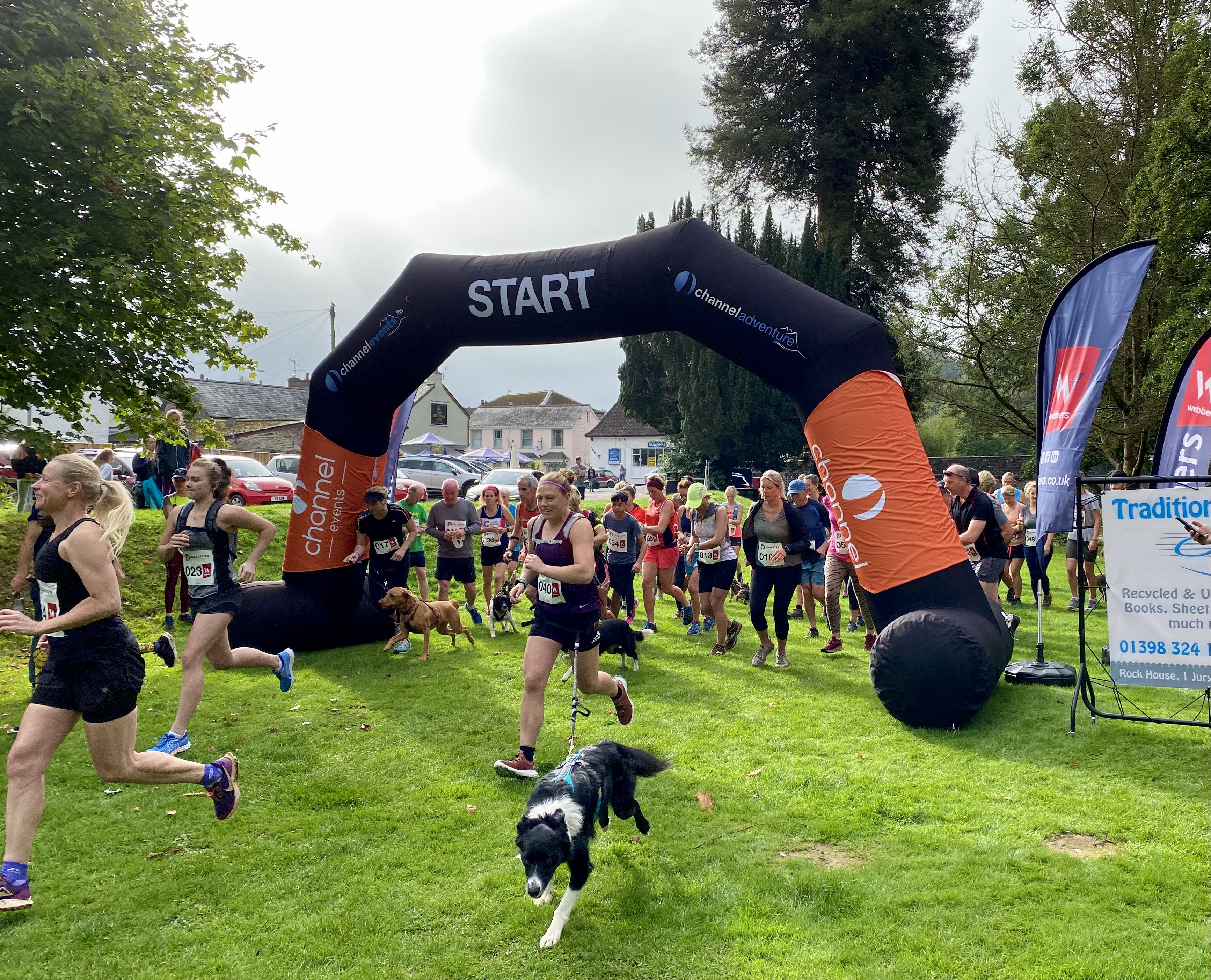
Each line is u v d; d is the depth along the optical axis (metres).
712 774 5.07
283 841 4.25
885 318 32.47
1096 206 19.77
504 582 9.80
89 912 3.58
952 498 7.91
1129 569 5.29
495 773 5.16
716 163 33.62
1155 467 7.44
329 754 5.54
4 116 7.81
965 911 3.39
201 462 5.22
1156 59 20.09
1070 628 9.51
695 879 3.77
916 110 31.19
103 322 8.43
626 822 4.43
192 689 5.20
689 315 7.07
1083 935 3.18
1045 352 6.89
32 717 3.50
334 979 3.09
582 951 3.23
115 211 8.36
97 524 3.54
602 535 7.75
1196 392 7.18
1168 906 3.38
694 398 32.38
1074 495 6.65
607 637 7.38
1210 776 4.76
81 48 8.55
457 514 9.89
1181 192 16.06
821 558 9.05
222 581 5.28
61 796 4.80
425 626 8.35
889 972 3.00
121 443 28.25
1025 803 4.46
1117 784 4.69
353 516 8.93
